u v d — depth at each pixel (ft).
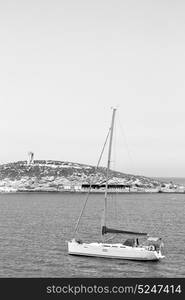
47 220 405.59
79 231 323.16
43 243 261.65
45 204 643.45
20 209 543.39
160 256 208.64
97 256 211.82
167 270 192.13
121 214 485.56
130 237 299.38
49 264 200.64
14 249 239.30
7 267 195.31
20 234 302.04
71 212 506.07
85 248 213.87
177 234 318.04
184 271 191.42
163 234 317.83
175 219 436.35
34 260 208.95
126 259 206.90
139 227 361.51
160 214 495.00
